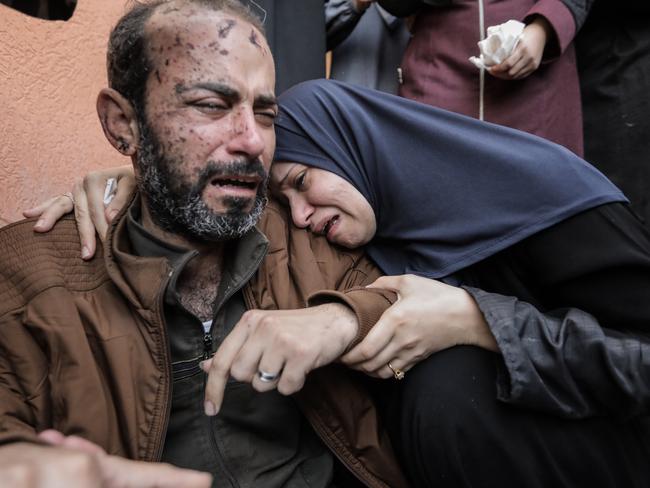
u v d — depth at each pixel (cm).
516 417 87
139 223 96
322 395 92
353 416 93
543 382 85
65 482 43
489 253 96
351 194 104
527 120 128
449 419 87
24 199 132
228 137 87
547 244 95
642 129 137
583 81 145
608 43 141
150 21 88
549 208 94
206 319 95
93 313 88
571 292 94
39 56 136
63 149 142
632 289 91
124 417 84
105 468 50
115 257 89
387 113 106
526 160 98
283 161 107
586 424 90
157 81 87
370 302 85
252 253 93
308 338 78
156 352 86
